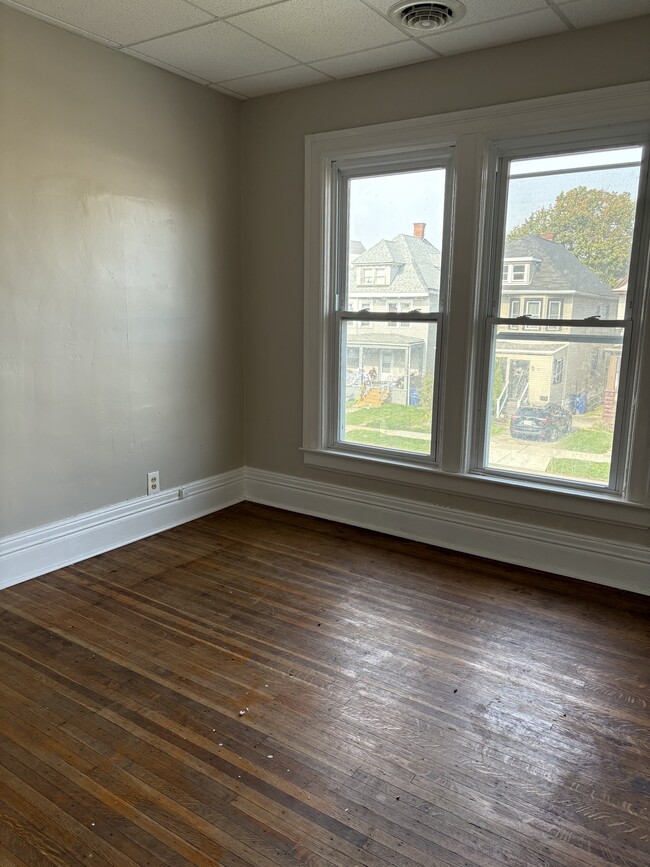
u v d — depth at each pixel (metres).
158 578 3.16
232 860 1.58
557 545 3.25
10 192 2.79
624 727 2.10
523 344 3.27
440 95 3.24
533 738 2.04
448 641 2.61
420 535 3.69
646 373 2.90
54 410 3.10
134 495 3.61
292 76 3.49
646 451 2.95
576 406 3.17
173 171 3.56
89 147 3.10
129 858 1.58
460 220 3.25
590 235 3.02
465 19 2.74
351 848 1.62
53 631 2.64
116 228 3.28
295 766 1.90
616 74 2.80
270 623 2.74
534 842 1.65
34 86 2.83
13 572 3.03
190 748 1.97
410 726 2.09
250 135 3.94
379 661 2.46
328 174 3.68
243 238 4.10
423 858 1.59
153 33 2.94
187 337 3.80
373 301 3.73
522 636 2.65
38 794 1.78
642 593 3.05
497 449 3.44
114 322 3.34
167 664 2.42
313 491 4.09
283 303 3.99
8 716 2.11
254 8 2.67
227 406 4.18
